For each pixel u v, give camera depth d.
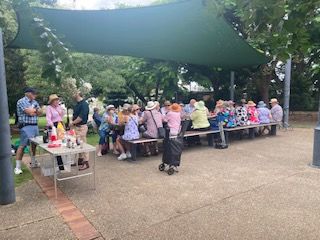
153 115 7.10
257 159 6.96
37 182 5.20
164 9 5.57
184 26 6.27
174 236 3.25
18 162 5.73
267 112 10.39
